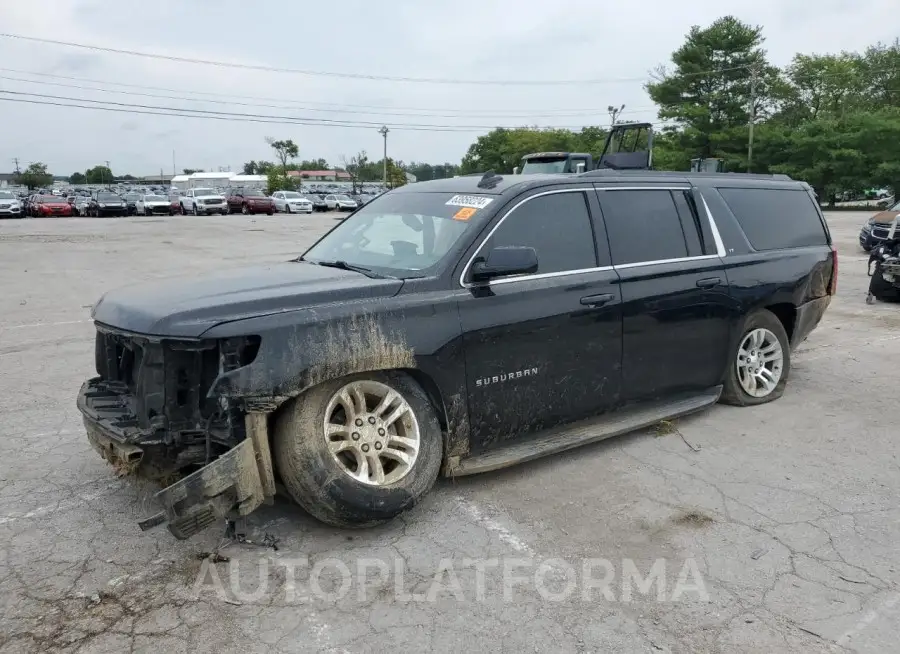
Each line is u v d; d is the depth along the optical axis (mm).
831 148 53188
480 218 4273
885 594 3250
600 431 4711
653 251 5039
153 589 3240
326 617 3051
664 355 5043
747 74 58000
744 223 5758
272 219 40406
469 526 3852
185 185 97250
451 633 2955
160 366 3426
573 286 4488
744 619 3066
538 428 4473
